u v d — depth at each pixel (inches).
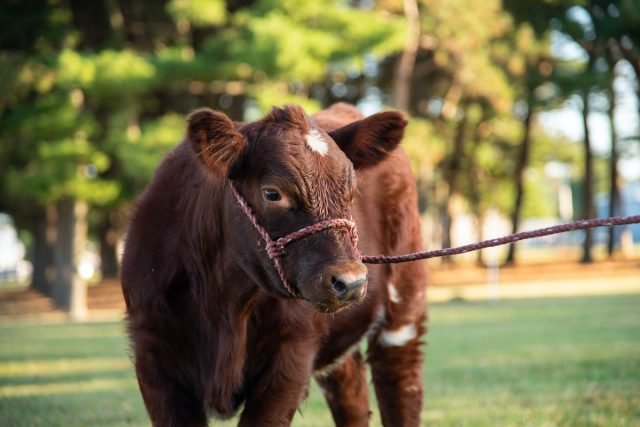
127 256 204.1
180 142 223.6
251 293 187.8
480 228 2281.0
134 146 1033.5
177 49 1077.8
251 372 194.2
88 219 1595.7
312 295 163.2
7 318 1144.2
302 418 317.1
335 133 191.6
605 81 1549.0
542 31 1540.4
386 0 1296.8
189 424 191.0
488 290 1398.9
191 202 198.4
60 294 1176.2
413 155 1289.4
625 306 960.9
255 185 173.9
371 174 241.8
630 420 289.3
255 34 1021.8
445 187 2018.9
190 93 1218.6
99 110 1178.0
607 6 1573.6
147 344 192.7
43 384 427.8
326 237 166.2
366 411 255.9
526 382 394.3
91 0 1206.9
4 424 307.6
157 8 1242.0
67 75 1002.7
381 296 245.6
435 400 348.8
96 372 477.4
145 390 192.9
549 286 1454.2
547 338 613.6
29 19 1066.7
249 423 190.5
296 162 169.6
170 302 193.5
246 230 177.0
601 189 3312.0
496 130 1804.9
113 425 304.0
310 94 1456.7
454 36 1338.6
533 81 1596.9
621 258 1825.8
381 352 255.6
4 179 1097.4
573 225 172.4
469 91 1501.0
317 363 223.3
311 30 1056.2
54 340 708.0
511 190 2271.2
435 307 1066.1
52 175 1039.6
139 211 209.3
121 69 1007.6
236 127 187.6
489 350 545.6
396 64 1385.3
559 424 286.8
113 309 1262.3
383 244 244.4
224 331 189.8
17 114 1040.8
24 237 2783.0
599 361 463.5
